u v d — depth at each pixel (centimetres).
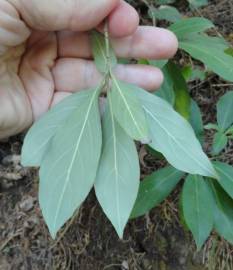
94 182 14
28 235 27
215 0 31
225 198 21
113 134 14
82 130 15
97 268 26
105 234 26
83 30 18
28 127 21
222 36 30
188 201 21
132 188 14
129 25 17
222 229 21
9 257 27
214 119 27
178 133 14
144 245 26
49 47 20
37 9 17
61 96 21
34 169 28
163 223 26
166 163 26
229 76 19
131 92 15
